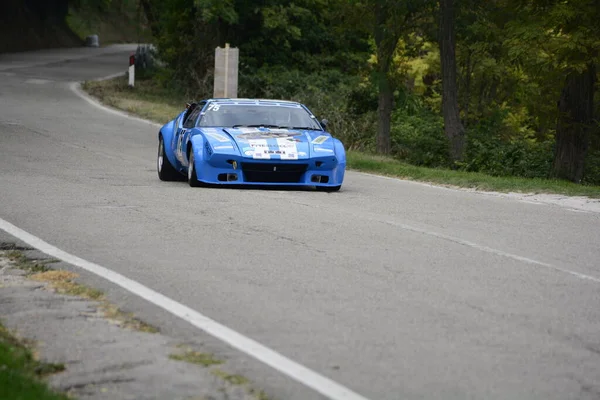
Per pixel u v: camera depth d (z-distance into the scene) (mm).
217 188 32969
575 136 54969
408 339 13977
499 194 35188
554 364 13000
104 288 16734
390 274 18656
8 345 12422
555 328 14922
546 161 55625
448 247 21984
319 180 33219
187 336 13719
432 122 82375
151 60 121875
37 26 181875
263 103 36281
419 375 12297
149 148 49344
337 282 17766
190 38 105000
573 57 51219
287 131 34594
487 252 21469
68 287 16734
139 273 18156
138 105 79500
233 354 12883
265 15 104375
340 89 96062
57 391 11094
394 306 16000
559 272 19453
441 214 28000
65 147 47188
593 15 50594
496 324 15039
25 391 10375
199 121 34875
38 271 18219
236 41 108125
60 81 102125
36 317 14523
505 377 12359
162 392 11250
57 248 20469
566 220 27719
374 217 26625
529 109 57344
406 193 34000
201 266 18938
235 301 16031
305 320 14891
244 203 28719
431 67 92875
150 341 13375
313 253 20672
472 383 12055
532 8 53250
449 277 18562
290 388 11539
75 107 74375
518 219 27531
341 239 22625
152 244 21297
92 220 24453
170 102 91562
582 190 35688
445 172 41594
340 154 33719
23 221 23922
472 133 62469
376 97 83750
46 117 64562
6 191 29641
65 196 28984
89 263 18859
